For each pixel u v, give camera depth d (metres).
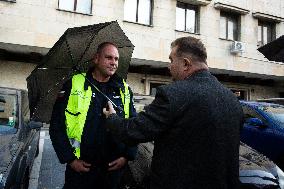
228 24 16.81
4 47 12.06
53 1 12.59
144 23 14.53
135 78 15.08
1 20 11.78
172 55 1.85
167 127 1.63
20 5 12.08
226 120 1.68
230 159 1.67
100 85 2.61
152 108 1.67
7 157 3.19
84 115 2.46
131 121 1.72
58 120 2.48
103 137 2.50
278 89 19.34
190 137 1.61
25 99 4.87
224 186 1.61
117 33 2.80
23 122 4.24
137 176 3.60
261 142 5.86
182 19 15.48
